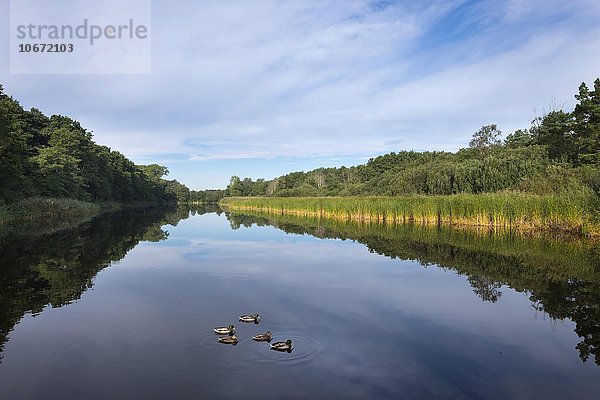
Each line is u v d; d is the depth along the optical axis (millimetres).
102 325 9664
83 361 7699
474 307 11234
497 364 7758
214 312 10688
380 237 26609
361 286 13484
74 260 18047
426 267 16703
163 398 6371
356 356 8008
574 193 27797
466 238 25297
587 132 39156
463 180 50500
